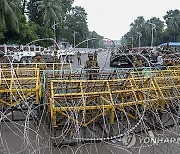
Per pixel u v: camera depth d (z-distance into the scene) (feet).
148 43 330.13
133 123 21.08
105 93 19.89
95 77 24.58
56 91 21.12
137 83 22.95
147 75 25.91
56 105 19.40
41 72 29.09
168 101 22.43
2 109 22.30
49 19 204.95
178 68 31.40
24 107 23.36
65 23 292.61
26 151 17.16
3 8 116.47
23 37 141.69
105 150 17.78
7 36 136.98
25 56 65.21
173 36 299.79
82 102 19.26
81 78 24.17
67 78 24.25
